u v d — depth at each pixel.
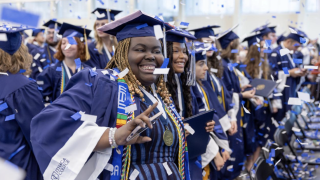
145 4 8.16
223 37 3.95
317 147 4.39
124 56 1.58
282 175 3.76
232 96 3.63
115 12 4.24
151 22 1.60
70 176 1.32
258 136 4.54
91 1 7.54
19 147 2.03
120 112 1.47
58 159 1.34
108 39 3.91
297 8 8.56
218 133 2.70
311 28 8.59
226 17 8.79
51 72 3.41
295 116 4.44
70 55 3.36
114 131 1.34
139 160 1.52
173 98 2.17
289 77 4.86
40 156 1.37
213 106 2.92
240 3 8.78
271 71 4.75
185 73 2.32
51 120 1.38
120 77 1.52
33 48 5.12
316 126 4.78
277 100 4.57
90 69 1.56
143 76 1.57
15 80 2.06
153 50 1.57
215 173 2.67
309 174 3.86
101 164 1.40
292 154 4.16
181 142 1.67
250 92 3.83
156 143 1.55
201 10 8.76
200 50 2.64
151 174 1.50
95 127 1.38
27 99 2.06
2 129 2.01
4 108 1.97
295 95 4.94
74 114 1.38
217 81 3.27
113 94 1.49
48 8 7.03
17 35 2.09
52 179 1.34
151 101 1.62
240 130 3.60
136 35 1.55
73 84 1.54
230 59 4.07
